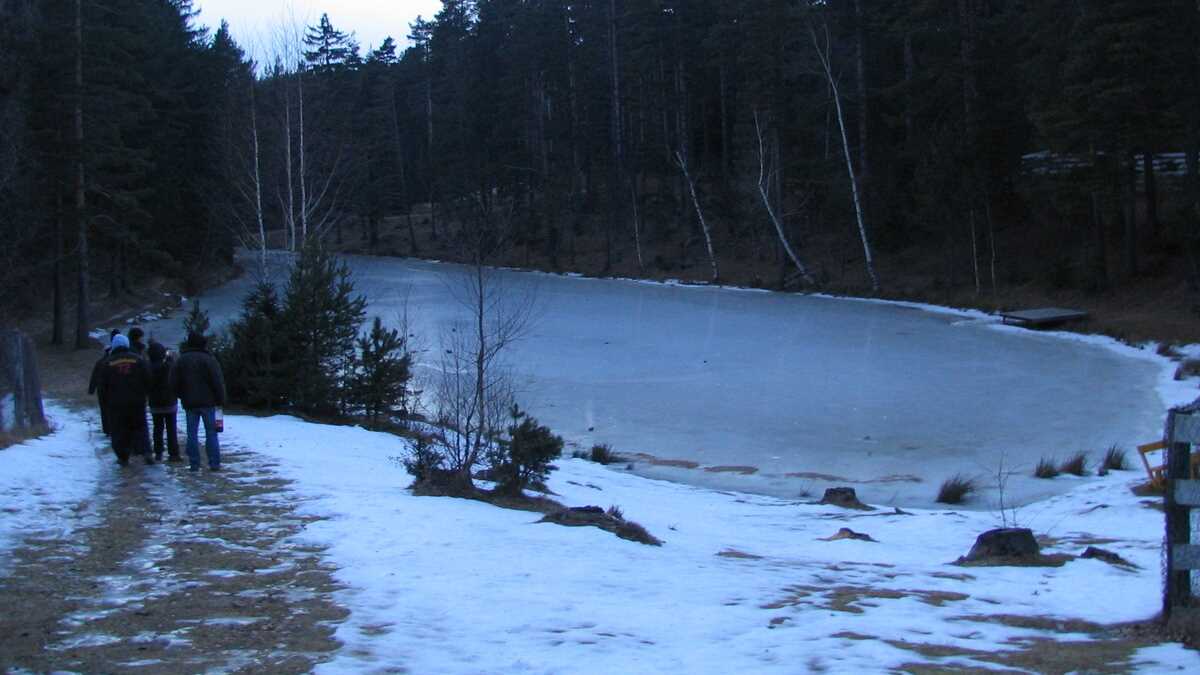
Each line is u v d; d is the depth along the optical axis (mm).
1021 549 8891
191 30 57656
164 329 39031
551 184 72438
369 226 90688
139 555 7469
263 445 14438
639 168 72562
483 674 4715
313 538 8156
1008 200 44812
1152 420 18969
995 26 43250
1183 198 33438
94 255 41625
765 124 53812
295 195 36750
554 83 75312
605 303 46312
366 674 4715
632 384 24875
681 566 7812
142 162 34750
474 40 81812
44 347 32781
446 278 58719
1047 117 35344
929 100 46031
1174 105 32500
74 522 8609
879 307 41562
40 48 31266
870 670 4848
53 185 31719
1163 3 31500
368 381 19609
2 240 31156
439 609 5988
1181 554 5840
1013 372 25234
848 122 57250
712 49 64000
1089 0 33812
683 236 65812
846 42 58188
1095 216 36344
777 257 56188
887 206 49906
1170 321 30234
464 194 66625
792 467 16734
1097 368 25250
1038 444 17641
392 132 92812
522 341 32750
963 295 40844
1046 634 5809
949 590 7289
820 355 29203
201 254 54438
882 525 11953
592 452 17625
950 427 19250
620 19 67562
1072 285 37500
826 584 7449
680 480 16047
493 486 12047
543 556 7742
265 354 19312
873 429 19375
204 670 4785
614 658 4992
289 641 5289
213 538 8125
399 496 10609
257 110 35688
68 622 5652
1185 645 5496
